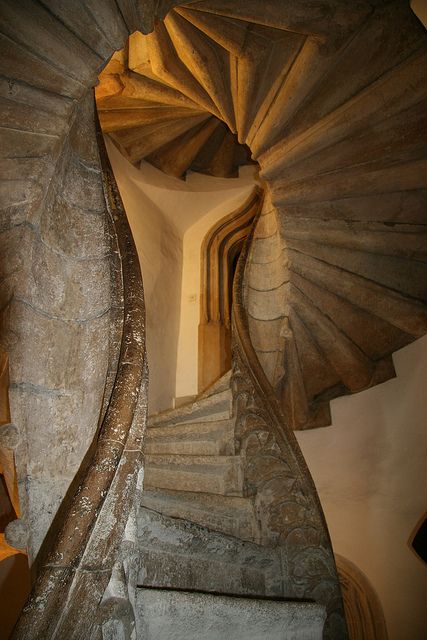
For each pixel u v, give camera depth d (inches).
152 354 172.1
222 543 85.0
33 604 47.9
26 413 73.0
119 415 64.3
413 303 141.6
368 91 111.0
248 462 113.8
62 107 81.0
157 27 135.7
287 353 156.0
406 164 119.3
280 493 107.8
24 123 78.3
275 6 104.5
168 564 73.5
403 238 135.7
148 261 186.1
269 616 72.8
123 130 192.7
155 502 90.9
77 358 81.0
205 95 152.4
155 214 204.7
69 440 75.7
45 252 81.5
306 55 113.0
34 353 76.3
